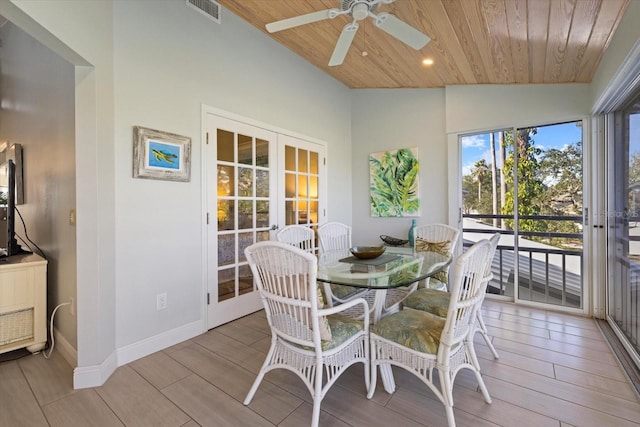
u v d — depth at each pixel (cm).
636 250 223
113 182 211
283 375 205
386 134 437
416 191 409
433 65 323
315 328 150
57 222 237
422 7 214
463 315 159
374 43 297
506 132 351
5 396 183
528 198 336
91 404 176
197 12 269
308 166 394
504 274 357
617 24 201
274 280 158
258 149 329
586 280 300
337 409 170
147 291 234
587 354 225
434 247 278
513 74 309
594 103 274
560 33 218
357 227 466
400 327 172
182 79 258
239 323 296
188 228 264
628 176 238
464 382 193
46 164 255
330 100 430
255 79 323
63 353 233
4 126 371
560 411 165
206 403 176
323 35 307
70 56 182
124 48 219
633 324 228
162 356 231
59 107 226
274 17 293
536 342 245
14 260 241
